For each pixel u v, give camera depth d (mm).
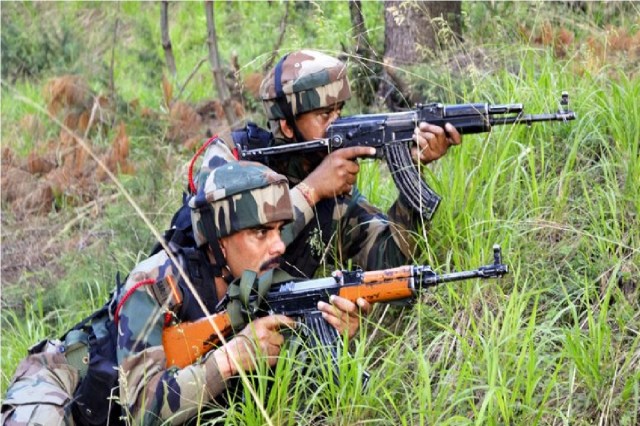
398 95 7031
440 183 5285
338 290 4285
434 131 4754
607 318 4465
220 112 8883
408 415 4281
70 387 4473
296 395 4227
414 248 4910
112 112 9109
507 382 4086
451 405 4047
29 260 7359
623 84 5660
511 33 6965
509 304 4348
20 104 10125
